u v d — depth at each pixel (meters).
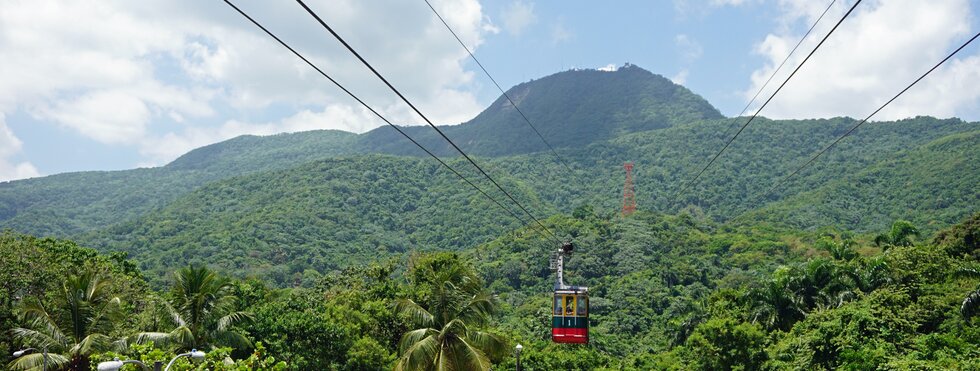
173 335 35.19
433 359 34.50
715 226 180.88
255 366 31.98
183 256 183.38
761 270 123.50
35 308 33.88
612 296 114.88
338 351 47.09
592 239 147.38
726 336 55.81
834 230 142.88
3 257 40.47
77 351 33.47
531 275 136.25
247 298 54.12
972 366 37.97
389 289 60.44
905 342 45.34
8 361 35.25
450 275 42.38
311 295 67.31
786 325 60.16
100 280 36.59
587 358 76.06
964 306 45.84
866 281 58.03
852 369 44.06
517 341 68.12
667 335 92.81
